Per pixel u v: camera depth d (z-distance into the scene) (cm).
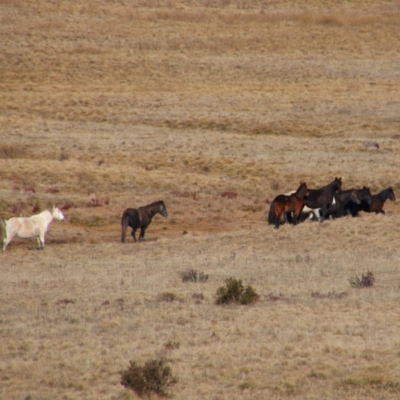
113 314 1998
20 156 4812
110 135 5372
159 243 3136
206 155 4866
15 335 1847
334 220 3312
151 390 1519
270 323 1886
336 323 1878
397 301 2077
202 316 1970
